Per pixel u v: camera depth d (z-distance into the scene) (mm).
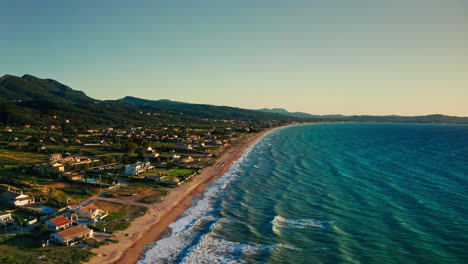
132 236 63812
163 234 65625
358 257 53750
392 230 64250
